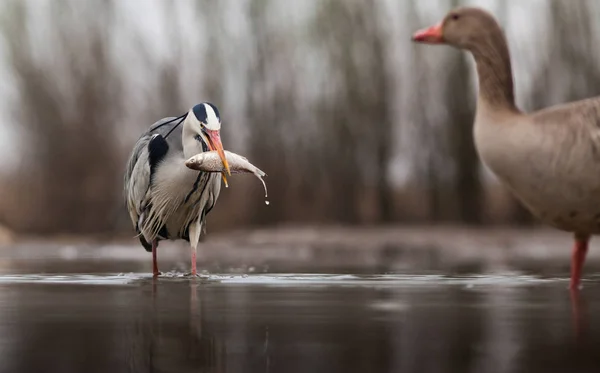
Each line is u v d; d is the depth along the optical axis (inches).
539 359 168.7
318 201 1111.6
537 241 898.1
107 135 1175.6
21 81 1192.8
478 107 284.7
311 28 1129.4
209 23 1127.0
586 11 1131.3
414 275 399.5
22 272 439.5
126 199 421.7
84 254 700.0
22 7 1189.1
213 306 257.0
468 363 165.3
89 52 1180.5
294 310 246.2
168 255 681.0
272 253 716.7
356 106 1120.8
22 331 207.2
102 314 238.2
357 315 234.5
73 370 161.3
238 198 1085.8
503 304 259.8
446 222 1130.0
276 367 163.5
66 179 1178.6
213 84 1125.1
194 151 380.8
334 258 619.2
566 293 295.6
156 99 1148.5
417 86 1128.2
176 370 161.5
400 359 170.1
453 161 1120.2
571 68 1128.8
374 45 1128.2
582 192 264.5
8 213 1175.0
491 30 291.6
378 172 1123.3
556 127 262.8
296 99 1123.3
